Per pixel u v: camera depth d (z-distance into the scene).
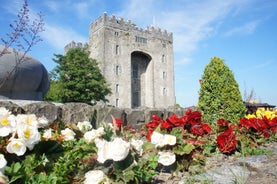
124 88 44.75
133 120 6.11
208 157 3.46
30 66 6.04
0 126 2.31
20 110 3.97
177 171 2.65
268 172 2.54
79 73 30.80
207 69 7.10
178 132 2.96
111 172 2.11
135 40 47.94
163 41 52.22
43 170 2.31
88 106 5.12
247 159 3.20
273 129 4.56
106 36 44.56
